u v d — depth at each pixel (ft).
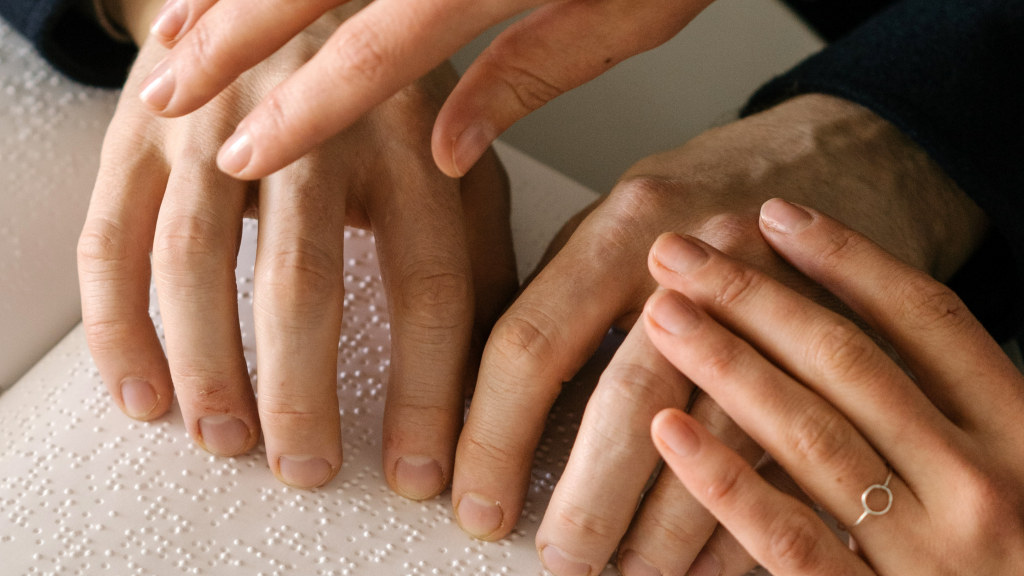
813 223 1.73
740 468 1.63
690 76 2.38
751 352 1.66
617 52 1.68
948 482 1.65
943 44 1.92
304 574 1.69
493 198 1.95
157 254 1.71
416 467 1.73
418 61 1.59
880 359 1.66
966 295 1.97
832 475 1.65
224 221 1.73
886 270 1.71
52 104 1.94
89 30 1.97
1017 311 1.93
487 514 1.72
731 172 1.84
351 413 1.80
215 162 1.75
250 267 1.88
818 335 1.66
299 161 1.75
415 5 1.58
